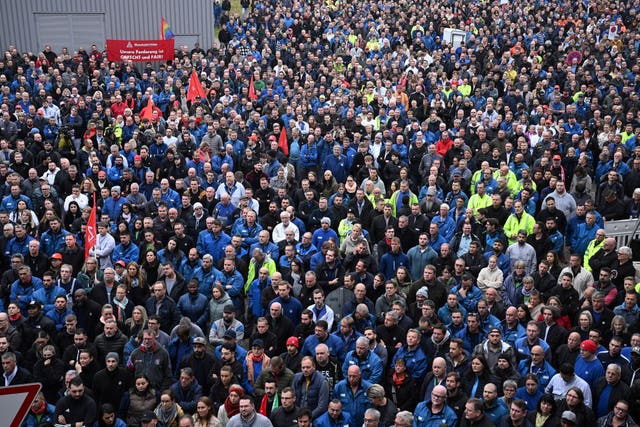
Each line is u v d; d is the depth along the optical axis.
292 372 23.55
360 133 46.19
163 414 21.66
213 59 61.78
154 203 35.72
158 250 32.72
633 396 21.98
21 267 28.44
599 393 22.56
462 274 28.81
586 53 66.25
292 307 27.47
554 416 21.11
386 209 34.78
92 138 45.22
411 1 84.25
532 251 31.75
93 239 31.47
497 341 23.94
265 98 54.12
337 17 77.12
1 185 38.44
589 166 43.19
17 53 59.81
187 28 71.00
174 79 57.44
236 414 21.73
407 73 60.00
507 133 47.53
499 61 65.88
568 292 27.78
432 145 42.50
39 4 67.62
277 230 34.25
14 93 54.66
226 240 32.75
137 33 70.00
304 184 37.53
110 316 25.48
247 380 24.20
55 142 44.25
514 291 28.94
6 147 42.28
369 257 30.33
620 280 30.11
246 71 59.94
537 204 38.62
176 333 25.33
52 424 22.14
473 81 59.09
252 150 42.94
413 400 23.66
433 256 31.38
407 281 28.77
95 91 53.88
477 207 37.00
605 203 38.78
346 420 21.36
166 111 54.50
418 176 43.91
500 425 20.94
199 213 34.94
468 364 23.48
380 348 24.55
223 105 51.53
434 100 53.84
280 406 22.00
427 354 24.56
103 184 38.53
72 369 24.58
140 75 61.88
